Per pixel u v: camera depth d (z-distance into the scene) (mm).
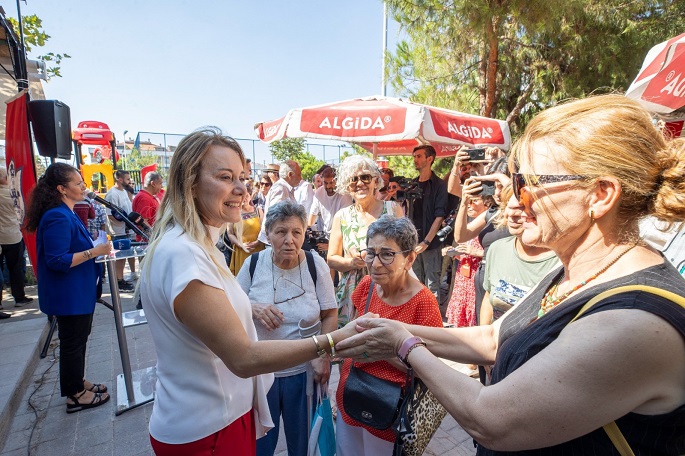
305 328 1906
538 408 711
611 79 6719
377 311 1782
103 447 2584
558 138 822
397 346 1102
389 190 4992
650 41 6480
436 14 6234
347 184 2818
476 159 3213
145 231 3584
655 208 780
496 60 6688
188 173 1203
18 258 5129
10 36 4281
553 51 6801
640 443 695
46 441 2645
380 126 3314
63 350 2871
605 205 792
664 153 785
